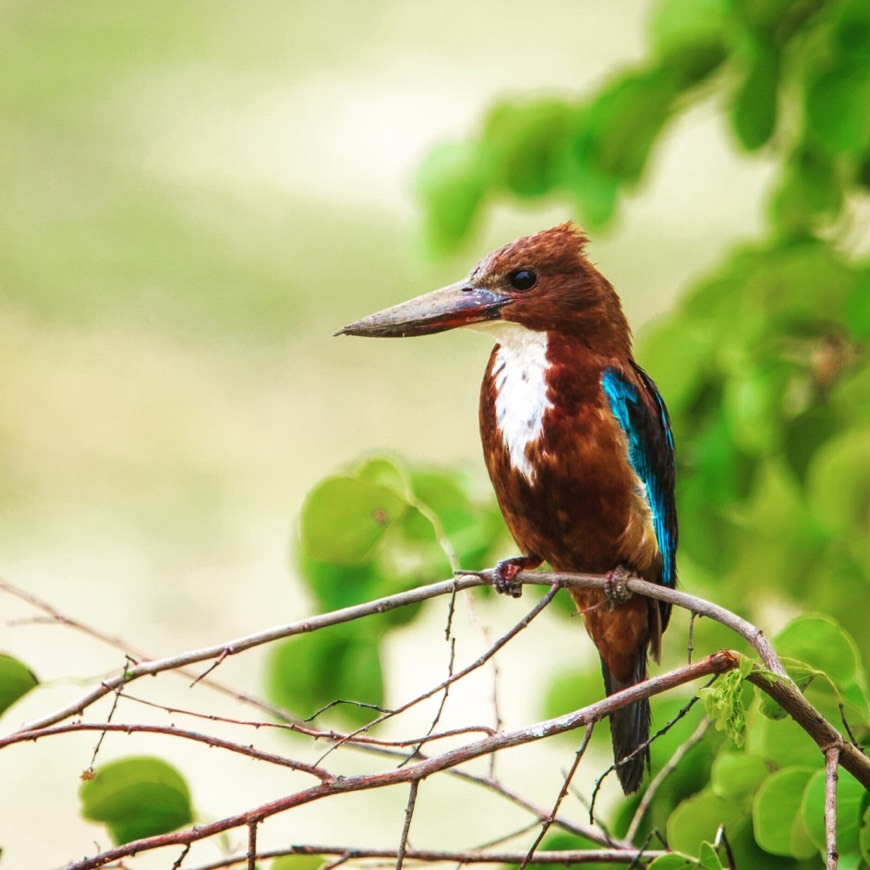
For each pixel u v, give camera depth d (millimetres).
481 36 29109
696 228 22188
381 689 6867
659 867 4703
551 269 6395
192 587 15977
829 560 7566
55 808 12539
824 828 5012
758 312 7031
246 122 25234
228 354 19812
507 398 6344
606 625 6414
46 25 28812
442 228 8031
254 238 22062
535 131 7746
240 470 18141
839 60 6750
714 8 7289
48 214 22516
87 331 20219
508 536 7320
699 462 7504
